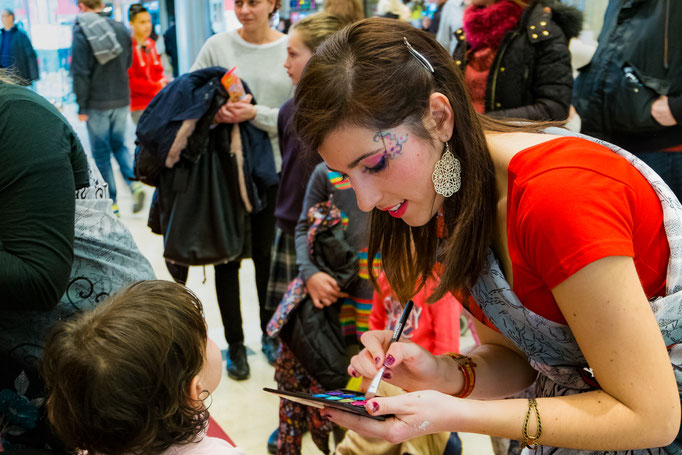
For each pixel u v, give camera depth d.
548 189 0.98
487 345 1.39
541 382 1.29
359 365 1.30
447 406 1.07
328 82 1.04
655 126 2.63
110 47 4.66
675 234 1.05
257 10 3.27
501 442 2.25
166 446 1.13
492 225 1.13
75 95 4.73
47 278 1.32
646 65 2.62
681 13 2.54
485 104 2.77
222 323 3.41
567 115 2.68
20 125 1.31
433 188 1.10
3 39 4.30
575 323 0.99
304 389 2.41
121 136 5.02
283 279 2.92
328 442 2.41
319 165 2.36
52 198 1.33
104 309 1.14
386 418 1.09
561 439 1.04
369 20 1.10
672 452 1.13
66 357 1.08
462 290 1.26
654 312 1.07
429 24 4.63
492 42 2.71
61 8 4.56
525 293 1.08
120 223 1.57
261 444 2.67
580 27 2.74
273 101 3.35
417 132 1.05
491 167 1.11
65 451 1.48
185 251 2.91
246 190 2.95
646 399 0.96
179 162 2.87
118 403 1.07
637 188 1.03
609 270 0.94
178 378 1.12
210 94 2.79
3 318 1.41
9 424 1.48
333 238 2.23
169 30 4.91
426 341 2.08
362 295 2.26
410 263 1.31
